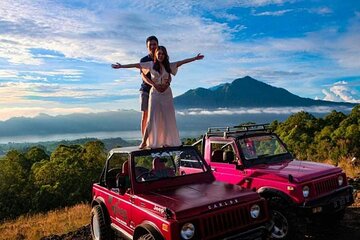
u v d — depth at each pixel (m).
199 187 5.68
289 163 7.39
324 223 7.10
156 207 4.94
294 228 5.85
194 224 4.59
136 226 5.30
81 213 13.69
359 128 30.78
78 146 54.38
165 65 6.59
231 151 7.54
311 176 6.34
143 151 6.05
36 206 39.75
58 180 41.88
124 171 6.05
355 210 7.82
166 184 5.81
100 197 7.00
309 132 40.28
